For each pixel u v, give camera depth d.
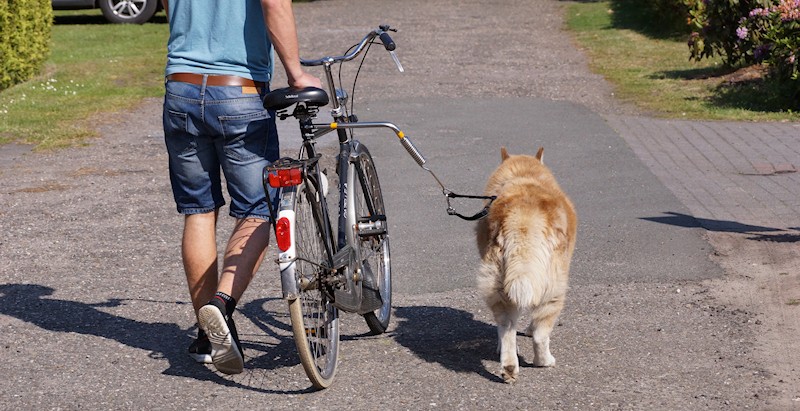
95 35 26.78
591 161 12.45
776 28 16.19
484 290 5.87
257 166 6.02
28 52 19.22
